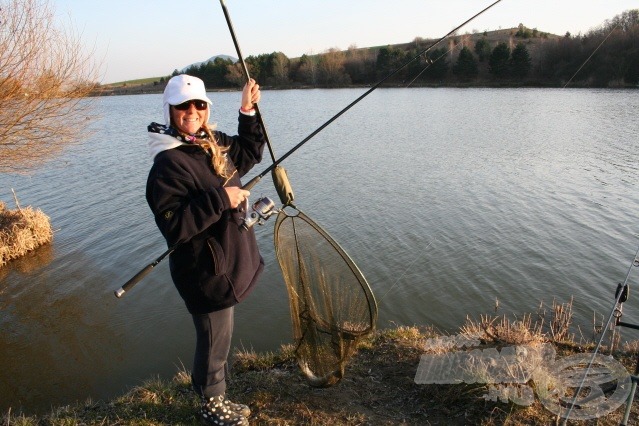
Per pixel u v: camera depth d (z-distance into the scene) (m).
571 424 3.34
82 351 9.60
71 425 3.65
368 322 3.31
